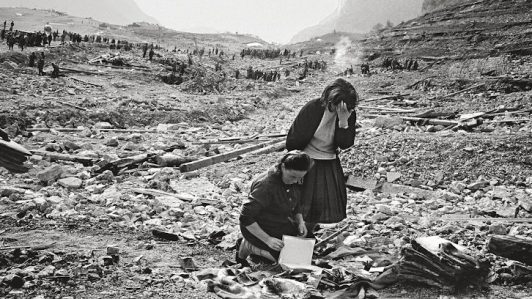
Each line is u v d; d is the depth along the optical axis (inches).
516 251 201.3
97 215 267.7
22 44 1151.0
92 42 1588.3
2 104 607.5
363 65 1760.6
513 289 177.2
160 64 1268.5
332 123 212.4
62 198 299.1
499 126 616.7
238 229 257.8
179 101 876.6
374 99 1043.3
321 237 255.1
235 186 367.2
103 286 168.1
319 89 1401.3
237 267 198.4
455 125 620.7
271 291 166.2
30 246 207.9
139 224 258.2
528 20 1964.8
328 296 166.2
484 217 303.6
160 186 353.4
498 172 406.0
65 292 160.9
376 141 493.4
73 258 194.2
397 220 282.4
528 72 1193.4
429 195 362.9
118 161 404.8
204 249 226.4
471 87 1045.8
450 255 173.5
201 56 2103.8
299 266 184.5
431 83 1192.8
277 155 474.6
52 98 708.7
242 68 2009.1
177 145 524.4
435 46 2053.4
